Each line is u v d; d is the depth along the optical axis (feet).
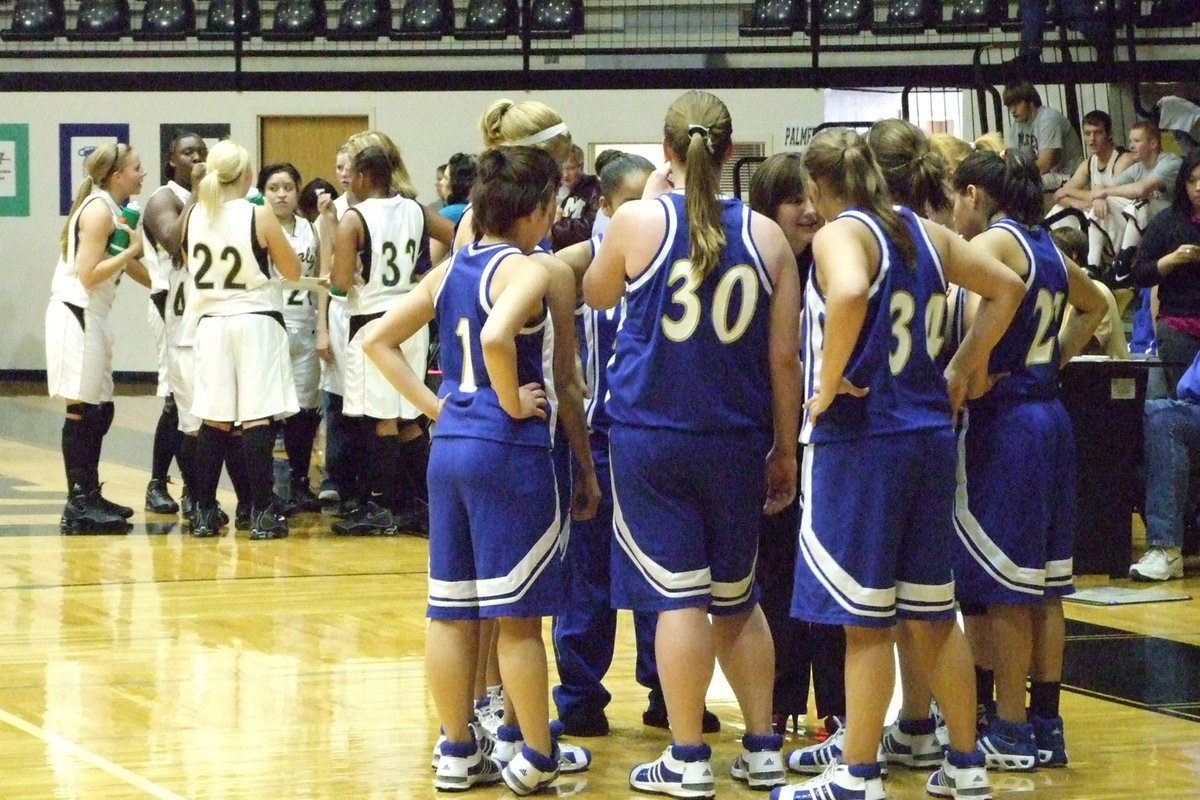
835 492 16.74
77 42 72.13
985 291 17.79
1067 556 19.80
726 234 17.47
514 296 17.39
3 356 79.77
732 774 19.02
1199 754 20.29
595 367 20.77
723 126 17.76
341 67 70.13
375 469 38.42
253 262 35.94
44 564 33.68
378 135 36.60
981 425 19.34
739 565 17.89
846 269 16.11
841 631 20.39
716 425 17.37
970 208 19.94
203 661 25.02
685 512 17.54
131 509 39.29
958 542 19.39
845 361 16.20
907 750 19.69
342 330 41.14
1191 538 36.22
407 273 36.63
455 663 18.16
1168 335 35.91
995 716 19.84
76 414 37.73
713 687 24.07
